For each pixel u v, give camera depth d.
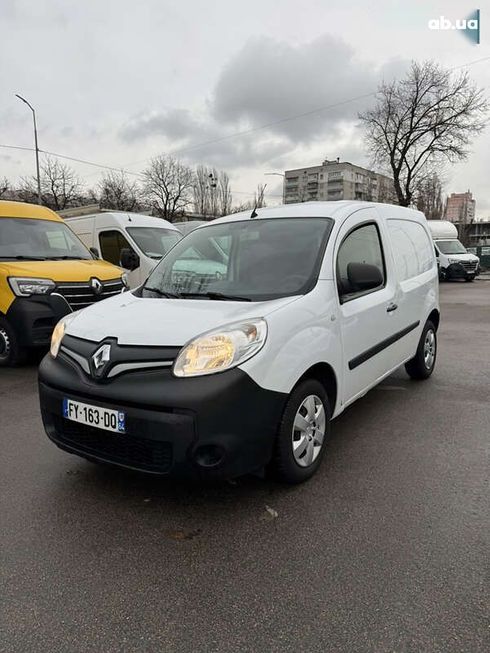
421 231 5.63
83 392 2.85
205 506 2.98
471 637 1.96
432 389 5.38
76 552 2.56
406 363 5.52
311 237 3.71
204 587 2.28
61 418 3.06
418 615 2.08
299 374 2.96
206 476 2.66
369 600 2.17
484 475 3.34
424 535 2.65
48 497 3.12
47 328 6.31
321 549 2.55
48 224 7.69
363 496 3.07
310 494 3.10
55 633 2.02
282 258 3.61
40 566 2.45
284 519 2.83
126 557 2.51
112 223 10.29
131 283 9.91
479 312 12.38
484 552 2.49
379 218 4.53
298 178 101.31
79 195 50.03
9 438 4.11
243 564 2.44
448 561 2.43
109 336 2.94
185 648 1.94
